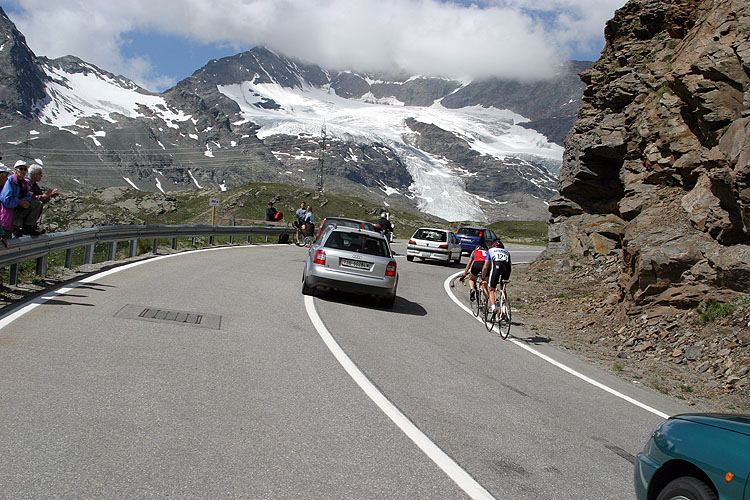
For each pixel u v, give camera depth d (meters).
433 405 6.31
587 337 12.26
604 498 4.47
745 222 10.60
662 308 11.79
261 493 3.87
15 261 9.59
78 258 17.00
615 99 19.39
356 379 6.91
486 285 12.05
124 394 5.48
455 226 112.50
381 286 12.73
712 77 12.48
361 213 149.25
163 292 11.21
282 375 6.71
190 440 4.61
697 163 14.17
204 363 6.80
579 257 20.47
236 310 10.33
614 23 20.78
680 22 18.69
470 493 4.23
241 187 153.75
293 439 4.86
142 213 128.50
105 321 8.32
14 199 9.16
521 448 5.36
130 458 4.19
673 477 3.77
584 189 21.66
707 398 8.46
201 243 24.50
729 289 10.94
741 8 12.66
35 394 5.24
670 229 12.66
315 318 10.54
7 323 7.67
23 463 3.95
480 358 9.18
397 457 4.74
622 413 7.08
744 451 3.27
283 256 22.27
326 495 3.94
